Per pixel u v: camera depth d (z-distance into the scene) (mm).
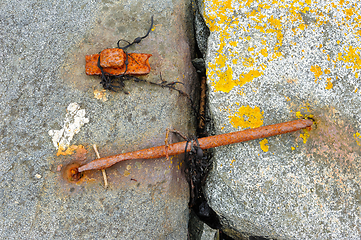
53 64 1220
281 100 1214
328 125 1204
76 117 1198
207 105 1300
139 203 1189
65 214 1160
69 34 1243
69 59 1227
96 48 1242
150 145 1208
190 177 1291
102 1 1274
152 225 1198
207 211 1317
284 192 1187
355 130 1207
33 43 1229
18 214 1149
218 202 1231
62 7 1258
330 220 1177
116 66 1187
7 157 1166
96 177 1179
